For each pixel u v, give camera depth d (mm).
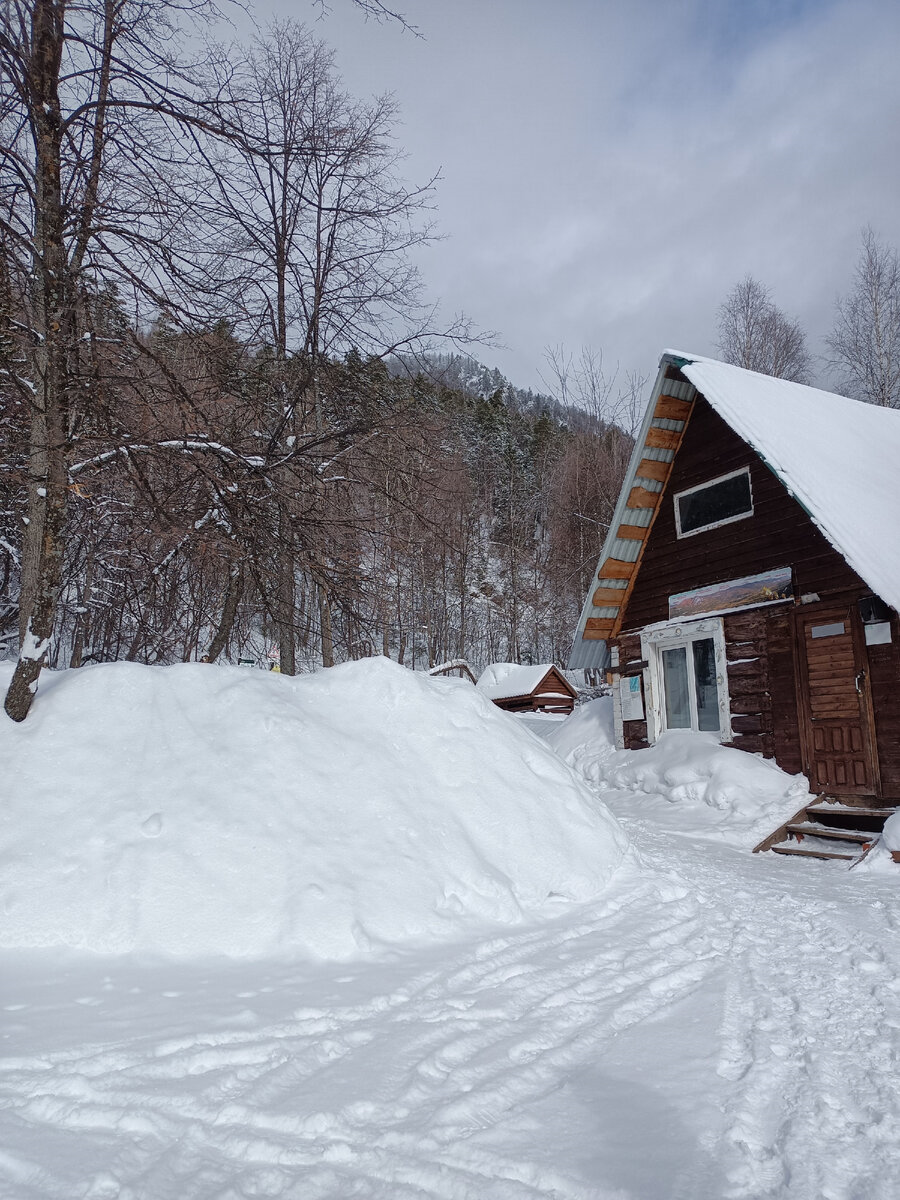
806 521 11492
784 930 5648
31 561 5855
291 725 6094
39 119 5969
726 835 10367
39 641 5684
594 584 14781
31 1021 3592
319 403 11047
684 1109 2895
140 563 10594
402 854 5527
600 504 37094
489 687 27375
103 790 5234
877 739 10289
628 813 12172
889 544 10602
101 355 6898
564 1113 2867
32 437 6148
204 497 8297
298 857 5172
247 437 8820
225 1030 3510
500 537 44594
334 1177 2449
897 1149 2609
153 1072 3102
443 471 13406
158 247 6355
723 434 13062
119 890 4723
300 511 9258
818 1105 2914
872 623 10422
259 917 4781
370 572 10625
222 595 12125
